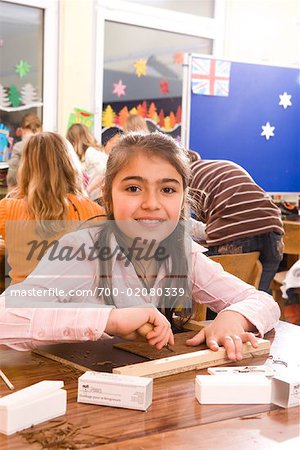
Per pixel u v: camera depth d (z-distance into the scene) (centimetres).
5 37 484
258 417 94
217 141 481
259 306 141
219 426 91
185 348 123
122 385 96
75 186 247
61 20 501
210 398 99
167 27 566
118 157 127
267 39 604
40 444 83
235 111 485
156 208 125
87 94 520
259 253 279
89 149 418
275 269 302
